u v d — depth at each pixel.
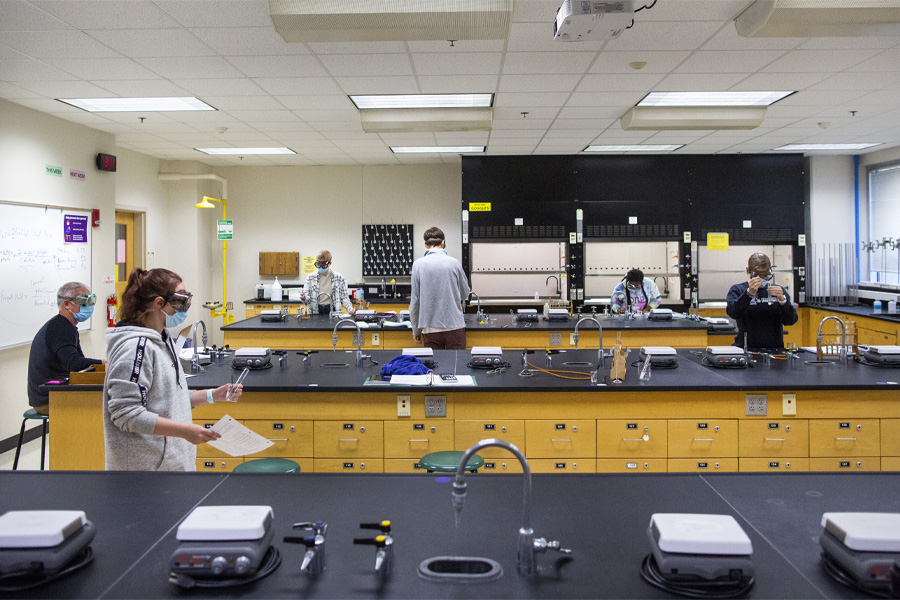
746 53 3.72
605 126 5.80
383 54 3.71
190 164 7.82
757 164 7.41
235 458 3.08
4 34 3.32
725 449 3.00
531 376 3.23
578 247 7.43
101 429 3.03
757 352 3.88
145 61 3.79
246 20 3.14
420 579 1.22
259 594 1.17
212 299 8.42
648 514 1.53
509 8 2.77
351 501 1.61
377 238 8.25
